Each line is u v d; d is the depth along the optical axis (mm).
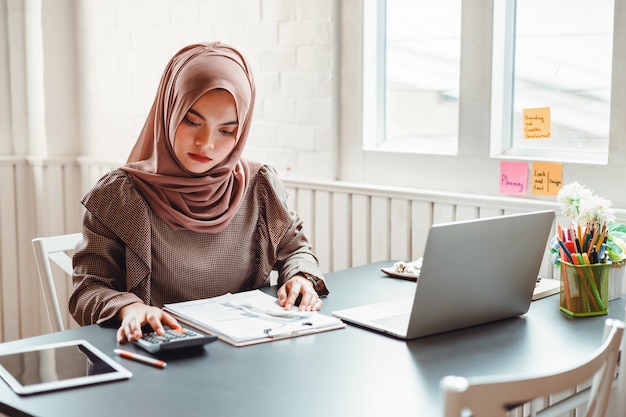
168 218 2012
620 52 2195
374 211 2713
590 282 1865
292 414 1280
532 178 2391
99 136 3670
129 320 1703
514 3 2498
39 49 3639
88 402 1335
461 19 2508
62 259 2295
